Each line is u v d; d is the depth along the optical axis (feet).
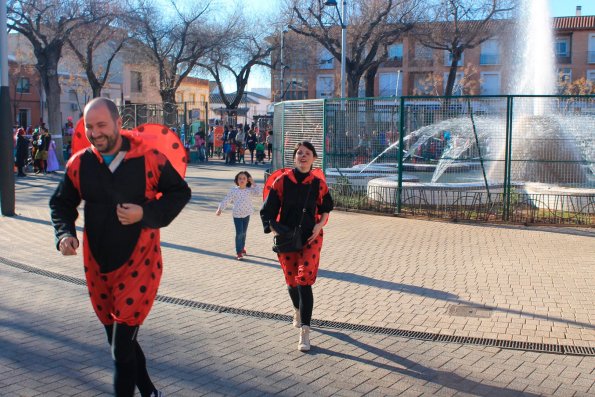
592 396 14.85
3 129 41.68
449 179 48.62
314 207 18.15
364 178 49.88
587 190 41.91
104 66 163.84
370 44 102.17
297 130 50.85
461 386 15.48
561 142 44.37
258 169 91.50
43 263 28.76
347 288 24.61
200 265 28.89
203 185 65.87
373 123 46.55
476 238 34.96
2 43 40.75
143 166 12.10
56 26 84.48
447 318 20.81
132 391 12.07
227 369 16.55
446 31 101.81
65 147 100.22
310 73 163.12
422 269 27.71
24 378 15.84
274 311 21.83
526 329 19.61
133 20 95.81
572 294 23.40
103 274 12.07
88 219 12.09
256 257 30.68
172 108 104.27
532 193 41.96
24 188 61.05
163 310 21.91
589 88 148.25
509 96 39.88
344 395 14.94
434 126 44.78
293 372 16.37
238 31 130.41
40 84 151.64
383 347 18.26
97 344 18.34
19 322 20.29
